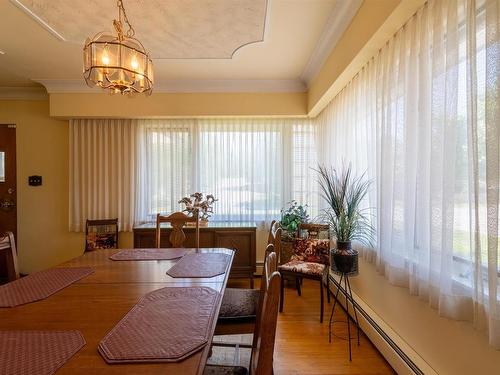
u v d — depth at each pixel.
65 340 0.96
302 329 2.41
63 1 1.92
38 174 3.84
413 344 1.69
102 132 3.70
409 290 1.67
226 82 3.48
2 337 0.98
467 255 1.25
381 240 1.92
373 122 2.11
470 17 1.16
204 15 2.10
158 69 3.11
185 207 3.71
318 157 3.66
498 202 1.04
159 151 3.75
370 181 2.14
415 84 1.58
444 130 1.31
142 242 3.26
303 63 3.00
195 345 0.91
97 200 3.71
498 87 1.03
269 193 3.80
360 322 2.37
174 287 1.45
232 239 3.35
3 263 3.79
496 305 1.03
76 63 2.95
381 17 1.69
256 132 3.80
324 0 1.97
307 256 2.83
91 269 1.78
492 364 1.16
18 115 3.81
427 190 1.50
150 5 1.97
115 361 0.83
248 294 1.91
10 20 2.16
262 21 2.19
